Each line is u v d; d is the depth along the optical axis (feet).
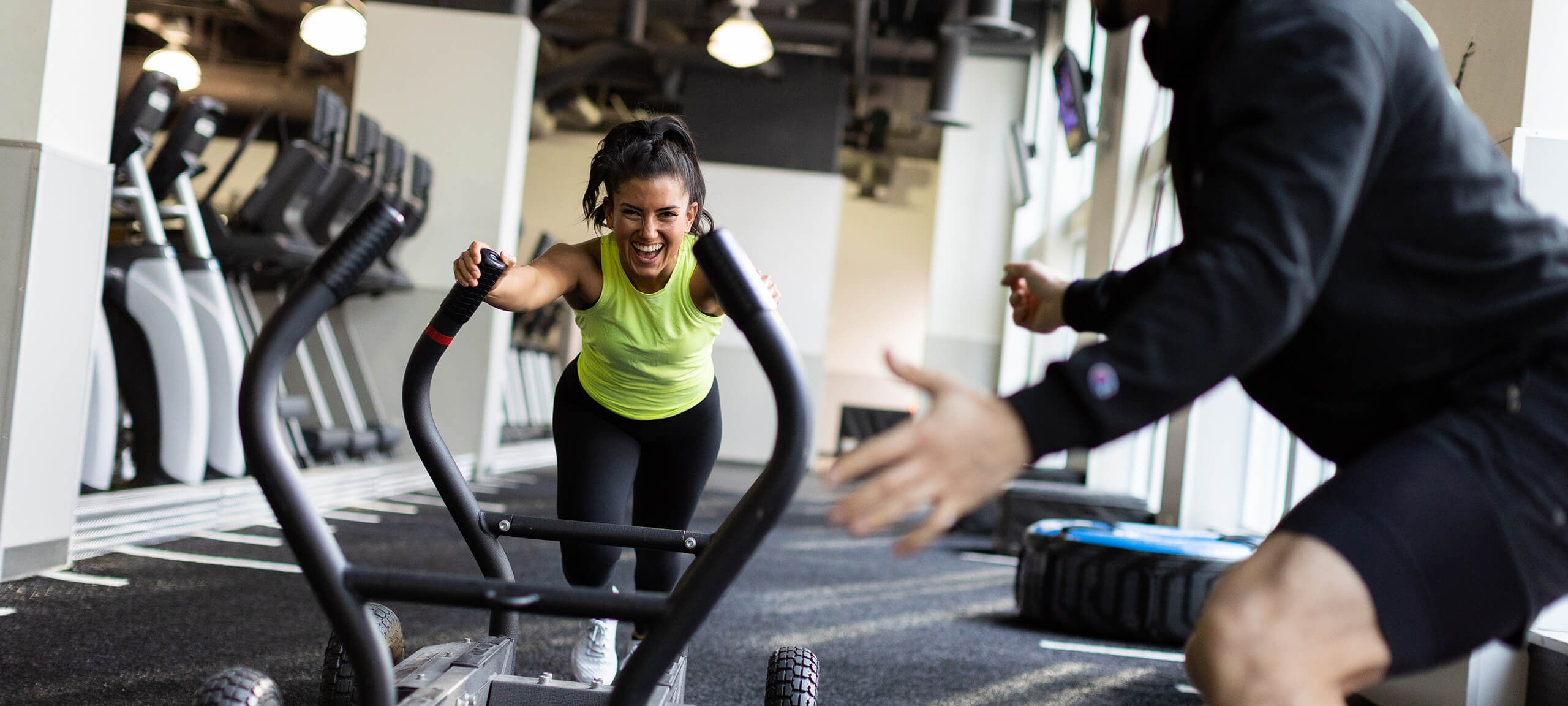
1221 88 2.52
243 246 15.72
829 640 10.09
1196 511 16.56
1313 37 2.47
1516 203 2.74
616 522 5.90
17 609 8.48
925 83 43.47
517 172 23.65
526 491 21.98
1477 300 2.64
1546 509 2.54
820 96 36.11
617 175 5.08
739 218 35.58
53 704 6.13
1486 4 8.34
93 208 10.13
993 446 2.10
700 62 35.50
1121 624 11.12
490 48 23.18
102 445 11.69
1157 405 2.17
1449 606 2.49
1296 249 2.23
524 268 5.16
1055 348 34.30
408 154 22.97
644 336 5.74
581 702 4.71
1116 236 20.66
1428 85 2.67
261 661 7.57
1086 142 22.27
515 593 3.17
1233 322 2.18
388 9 23.18
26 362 9.42
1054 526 12.48
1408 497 2.50
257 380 2.96
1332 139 2.33
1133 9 2.96
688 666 8.44
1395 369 2.74
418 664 4.51
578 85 38.81
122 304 12.87
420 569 12.07
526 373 31.50
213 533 13.58
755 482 3.07
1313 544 2.52
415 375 4.50
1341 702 2.50
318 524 3.04
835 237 35.63
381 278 18.99
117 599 9.21
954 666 9.34
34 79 9.43
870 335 51.70
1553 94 7.68
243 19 35.29
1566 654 7.11
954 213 37.29
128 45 38.52
